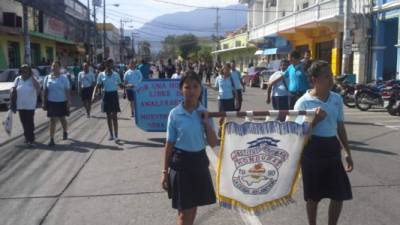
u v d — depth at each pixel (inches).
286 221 223.5
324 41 1321.4
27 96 416.8
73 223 223.6
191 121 168.6
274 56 1786.4
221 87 470.0
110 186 285.4
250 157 185.6
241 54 2412.6
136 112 450.0
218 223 221.5
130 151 393.1
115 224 221.3
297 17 1357.0
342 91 759.1
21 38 1298.0
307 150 184.9
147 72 697.6
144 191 273.9
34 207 247.9
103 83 438.9
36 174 316.5
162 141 440.8
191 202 166.2
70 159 362.9
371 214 231.6
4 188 283.6
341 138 191.9
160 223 222.1
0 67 1154.7
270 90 440.1
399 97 644.1
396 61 987.9
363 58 1036.5
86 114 678.5
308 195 186.5
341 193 182.9
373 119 609.9
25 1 1013.2
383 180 295.4
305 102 186.2
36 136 474.0
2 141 442.9
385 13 960.3
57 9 1631.4
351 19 1017.5
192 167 167.6
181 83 171.0
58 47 1839.3
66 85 426.3
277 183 187.3
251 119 188.9
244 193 187.2
